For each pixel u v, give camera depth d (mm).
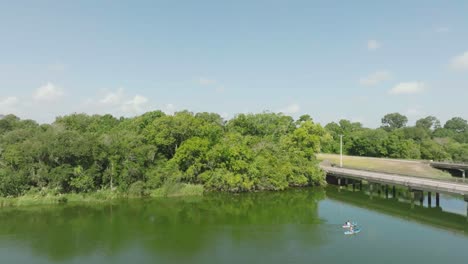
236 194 74188
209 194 73562
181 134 79062
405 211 59594
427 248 40781
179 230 48594
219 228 49562
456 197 73375
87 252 40219
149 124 84125
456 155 131125
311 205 64875
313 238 44719
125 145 70375
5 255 39312
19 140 69750
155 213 58219
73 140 65938
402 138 140500
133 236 45969
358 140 143125
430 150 131750
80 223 52000
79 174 65688
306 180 82312
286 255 38781
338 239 44281
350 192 78938
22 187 63688
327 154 140125
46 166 64438
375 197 73250
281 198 71188
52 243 43281
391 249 40500
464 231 47375
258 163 76875
